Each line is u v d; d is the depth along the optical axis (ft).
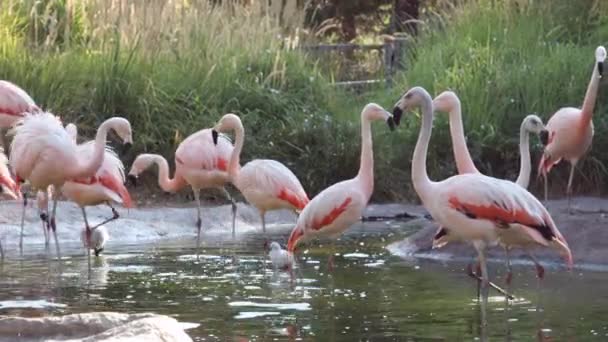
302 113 48.49
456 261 31.19
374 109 29.58
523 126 30.78
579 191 45.80
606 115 46.52
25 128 33.12
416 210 43.34
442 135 46.75
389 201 45.70
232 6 55.98
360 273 28.73
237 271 29.07
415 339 20.86
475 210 24.97
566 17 53.26
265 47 52.11
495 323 22.25
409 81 50.67
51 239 36.27
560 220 32.76
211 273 28.68
